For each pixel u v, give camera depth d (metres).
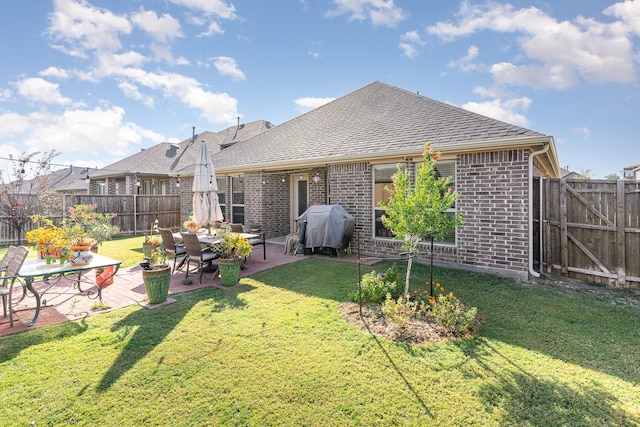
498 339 4.11
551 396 3.00
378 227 9.33
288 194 13.55
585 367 3.49
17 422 2.65
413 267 7.94
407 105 10.58
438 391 3.07
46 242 4.98
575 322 4.67
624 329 4.44
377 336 4.17
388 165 9.00
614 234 6.53
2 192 11.18
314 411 2.82
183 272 7.74
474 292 5.99
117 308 5.25
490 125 7.72
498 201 7.26
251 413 2.79
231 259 6.51
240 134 22.94
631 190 6.34
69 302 5.55
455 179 7.85
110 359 3.61
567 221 7.12
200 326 4.51
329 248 9.58
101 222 9.65
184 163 21.11
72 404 2.88
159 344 3.97
